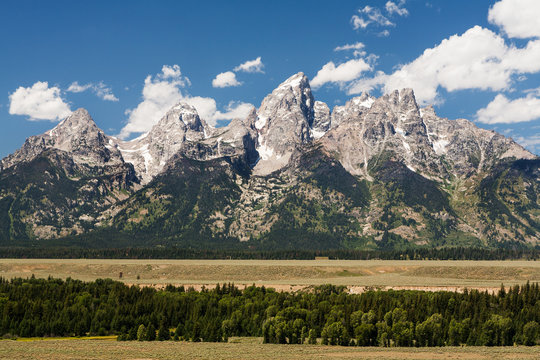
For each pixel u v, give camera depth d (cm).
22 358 17038
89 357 17238
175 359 16962
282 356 17550
